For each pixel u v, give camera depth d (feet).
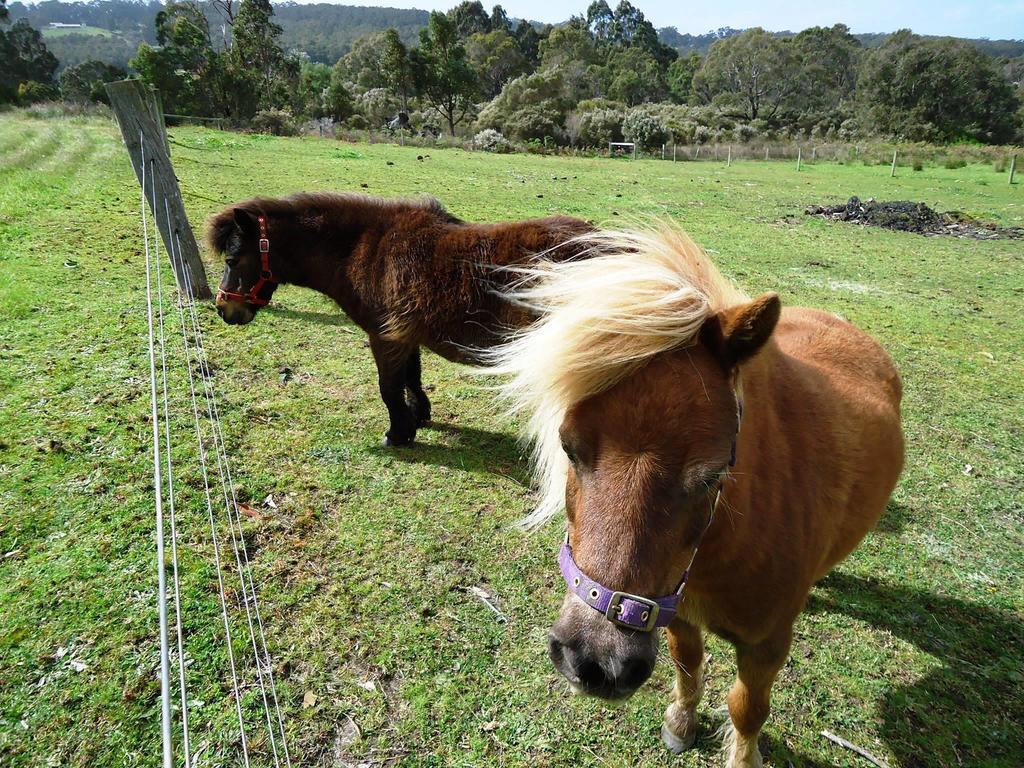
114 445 14.11
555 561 12.17
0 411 14.78
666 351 5.30
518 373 6.57
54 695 8.89
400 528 12.82
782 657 7.20
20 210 29.53
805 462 6.93
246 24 177.37
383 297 14.58
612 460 5.13
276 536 12.27
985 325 26.16
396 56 169.99
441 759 8.55
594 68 270.26
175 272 20.56
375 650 10.08
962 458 16.34
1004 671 10.25
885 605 11.51
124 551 11.36
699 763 8.72
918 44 181.88
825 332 9.68
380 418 16.93
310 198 15.58
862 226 47.93
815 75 261.44
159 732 8.59
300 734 8.75
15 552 11.09
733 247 37.73
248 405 16.71
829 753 8.94
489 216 39.93
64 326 19.15
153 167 20.44
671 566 5.27
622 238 6.75
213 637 9.96
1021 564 12.68
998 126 172.55
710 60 276.41
